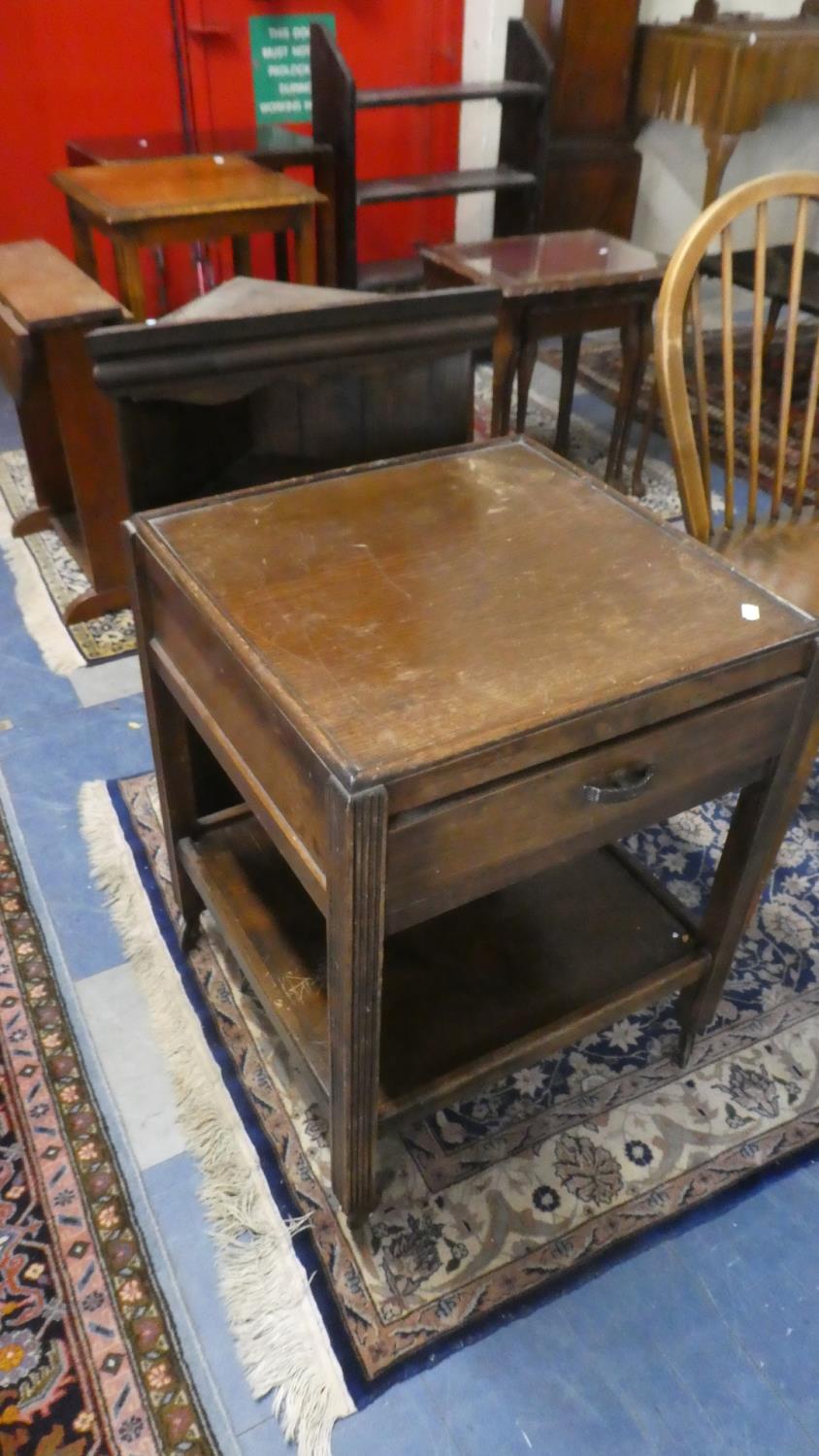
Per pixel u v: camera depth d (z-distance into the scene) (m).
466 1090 1.02
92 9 2.77
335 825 0.71
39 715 1.76
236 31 2.95
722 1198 1.11
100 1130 1.15
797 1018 1.30
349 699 0.76
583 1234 1.07
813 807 1.63
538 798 0.80
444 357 1.23
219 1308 1.00
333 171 2.75
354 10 3.06
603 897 1.23
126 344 1.03
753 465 1.41
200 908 1.33
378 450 1.28
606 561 0.96
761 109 2.90
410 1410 0.94
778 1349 0.99
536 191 3.08
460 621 0.86
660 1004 1.31
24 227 3.05
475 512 1.03
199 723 0.98
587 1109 1.19
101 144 2.76
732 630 0.86
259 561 0.93
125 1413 0.93
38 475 2.20
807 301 2.73
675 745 0.86
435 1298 1.01
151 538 0.96
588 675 0.80
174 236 2.29
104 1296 1.01
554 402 3.01
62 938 1.37
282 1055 1.23
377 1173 1.11
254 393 1.16
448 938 1.17
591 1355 0.98
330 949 0.80
